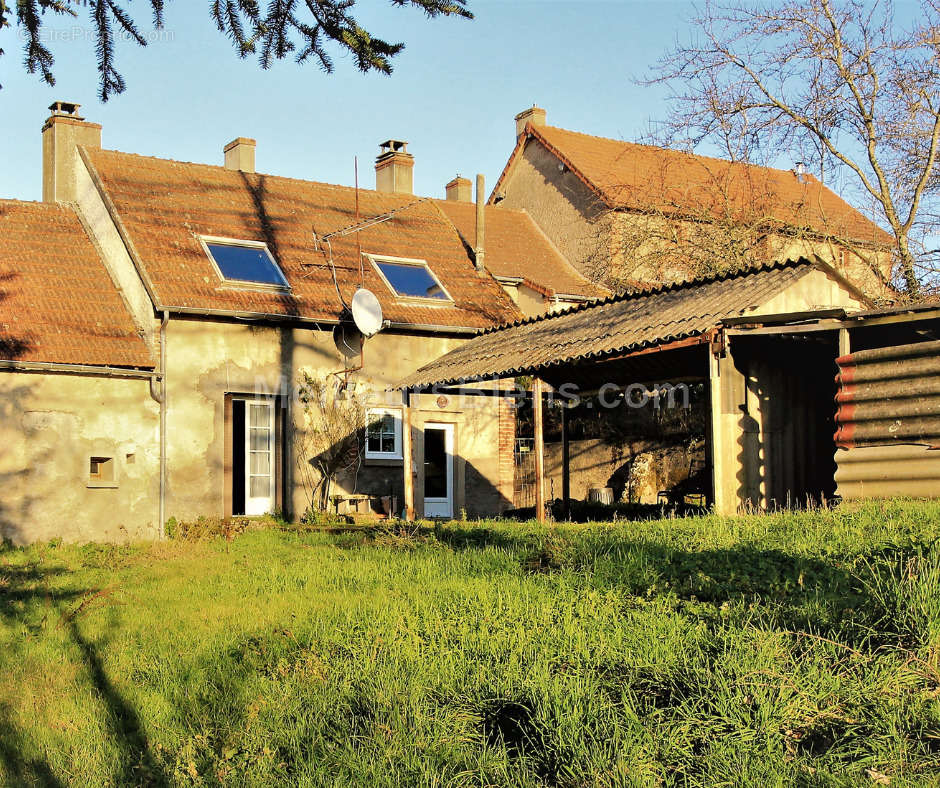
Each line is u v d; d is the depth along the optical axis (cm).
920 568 741
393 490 2102
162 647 838
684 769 525
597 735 571
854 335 1395
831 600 735
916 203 2078
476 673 693
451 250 2448
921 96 2059
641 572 932
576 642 729
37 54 604
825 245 2552
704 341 1302
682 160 2566
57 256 1998
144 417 1786
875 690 574
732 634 684
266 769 586
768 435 1370
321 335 2014
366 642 783
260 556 1345
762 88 2180
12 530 1630
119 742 638
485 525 1526
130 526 1750
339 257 2197
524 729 598
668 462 2245
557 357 1493
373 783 549
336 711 657
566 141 3219
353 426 2005
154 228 2002
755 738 542
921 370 1194
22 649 855
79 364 1706
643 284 2600
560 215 3136
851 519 1045
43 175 2303
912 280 2055
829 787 483
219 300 1875
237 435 1997
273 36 608
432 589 959
